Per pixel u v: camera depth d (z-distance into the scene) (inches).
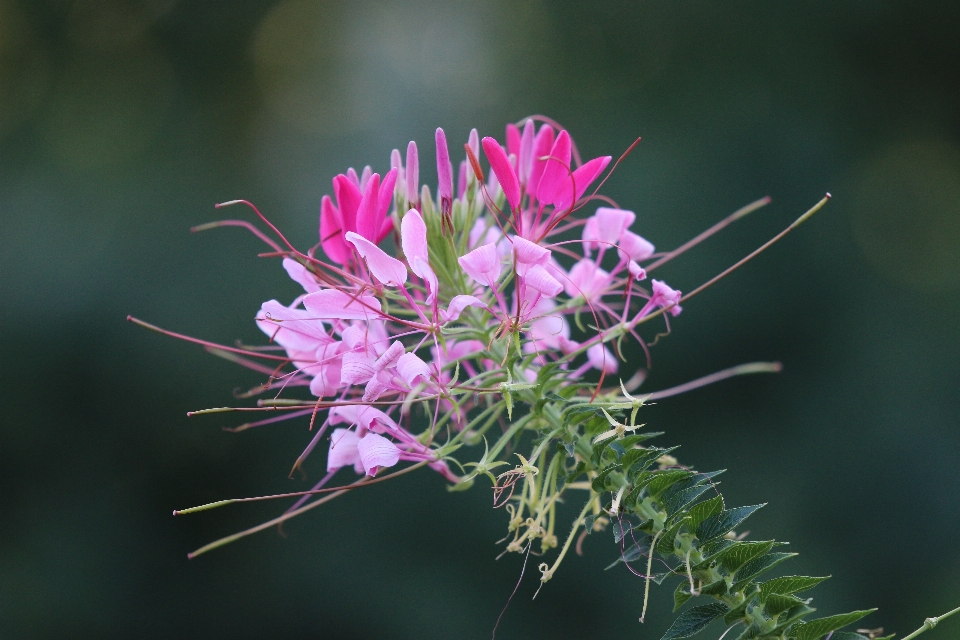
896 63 253.6
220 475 232.7
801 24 251.1
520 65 263.0
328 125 264.5
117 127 256.4
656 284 80.0
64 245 233.8
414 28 271.1
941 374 233.8
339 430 82.2
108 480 230.8
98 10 267.0
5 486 228.1
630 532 70.2
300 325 80.7
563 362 74.9
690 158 243.1
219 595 228.7
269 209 250.7
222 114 265.3
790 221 240.5
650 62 254.8
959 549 220.4
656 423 229.6
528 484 81.4
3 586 224.2
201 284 233.1
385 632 220.1
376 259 72.7
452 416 88.7
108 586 227.8
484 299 83.5
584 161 250.7
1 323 227.6
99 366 228.4
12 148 249.9
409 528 223.3
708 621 65.6
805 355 234.4
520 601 216.7
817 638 64.1
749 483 228.7
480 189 86.4
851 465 229.3
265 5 272.7
